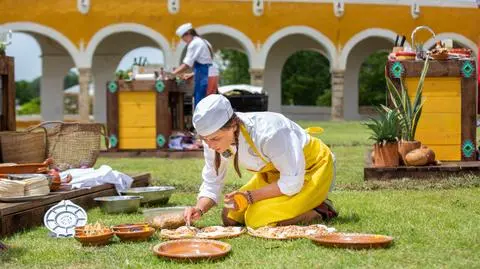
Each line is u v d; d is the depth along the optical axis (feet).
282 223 15.08
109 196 20.17
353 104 115.24
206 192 15.67
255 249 12.89
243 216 15.76
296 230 14.15
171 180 26.05
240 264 11.75
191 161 35.65
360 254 12.14
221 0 97.66
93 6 95.30
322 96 159.53
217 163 15.28
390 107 26.07
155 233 14.94
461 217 16.12
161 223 15.37
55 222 15.71
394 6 101.81
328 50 100.83
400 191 21.58
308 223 15.33
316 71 162.09
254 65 98.78
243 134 14.56
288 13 99.50
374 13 101.35
